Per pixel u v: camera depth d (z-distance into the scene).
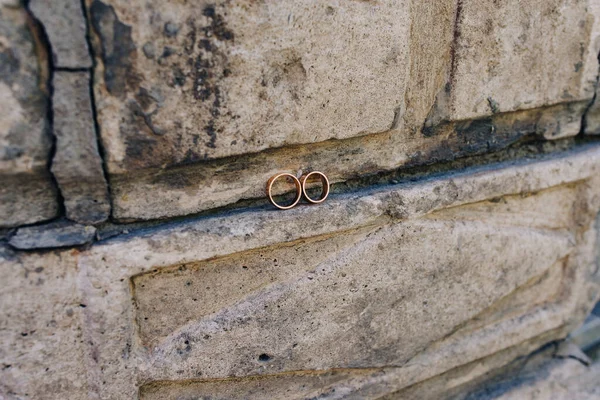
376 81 0.28
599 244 0.44
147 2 0.21
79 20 0.20
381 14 0.27
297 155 0.29
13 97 0.20
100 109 0.22
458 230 0.34
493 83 0.33
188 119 0.24
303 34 0.25
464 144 0.35
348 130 0.28
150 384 0.28
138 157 0.23
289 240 0.28
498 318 0.41
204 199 0.27
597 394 0.44
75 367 0.25
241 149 0.25
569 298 0.44
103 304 0.24
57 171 0.22
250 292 0.29
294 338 0.30
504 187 0.35
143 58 0.22
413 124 0.32
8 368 0.23
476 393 0.42
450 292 0.36
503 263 0.38
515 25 0.32
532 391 0.43
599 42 0.36
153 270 0.25
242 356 0.29
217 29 0.23
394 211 0.31
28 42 0.20
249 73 0.24
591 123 0.40
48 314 0.23
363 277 0.31
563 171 0.38
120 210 0.25
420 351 0.37
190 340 0.27
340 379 0.34
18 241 0.22
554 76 0.35
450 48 0.31
